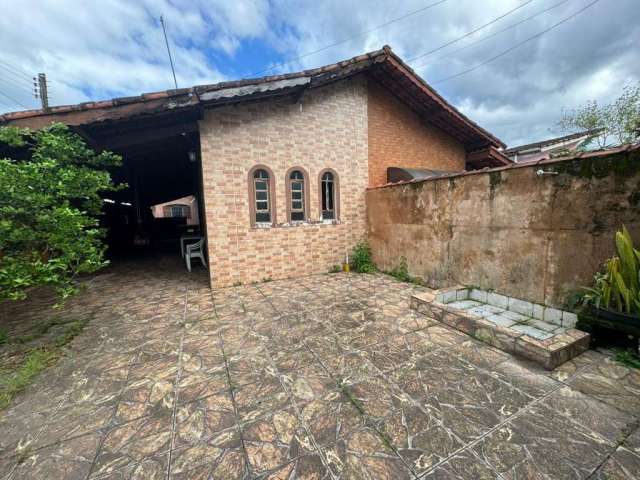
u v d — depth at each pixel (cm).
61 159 359
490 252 429
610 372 259
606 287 288
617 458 173
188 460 181
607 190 297
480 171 433
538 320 369
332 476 167
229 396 242
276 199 616
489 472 166
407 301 471
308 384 255
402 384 251
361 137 704
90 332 380
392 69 648
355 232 711
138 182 1289
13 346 342
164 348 331
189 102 464
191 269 792
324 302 475
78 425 213
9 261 306
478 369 271
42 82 956
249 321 405
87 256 362
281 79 525
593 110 765
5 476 173
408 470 169
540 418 207
